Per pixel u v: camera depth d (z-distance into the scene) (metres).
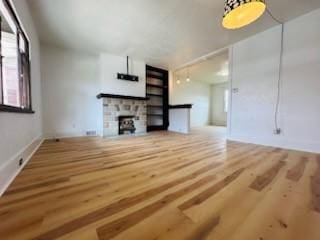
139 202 1.28
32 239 0.90
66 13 2.92
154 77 6.51
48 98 4.32
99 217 1.09
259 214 1.13
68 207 1.20
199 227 1.00
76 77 4.73
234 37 3.79
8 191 1.44
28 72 2.75
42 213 1.13
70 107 4.66
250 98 3.77
